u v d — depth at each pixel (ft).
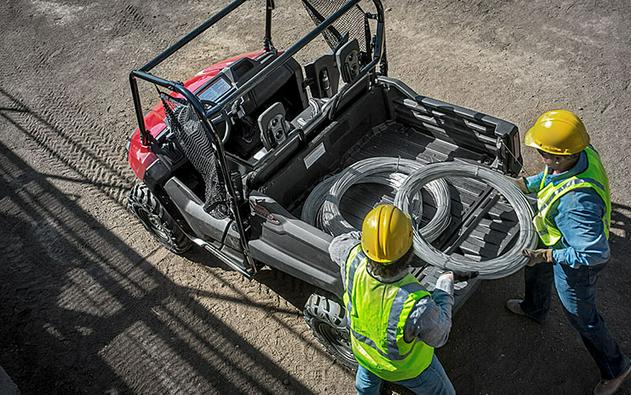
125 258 18.35
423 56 23.72
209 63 25.18
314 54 24.54
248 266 14.90
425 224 14.35
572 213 10.64
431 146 16.11
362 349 10.90
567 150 10.43
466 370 14.53
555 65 22.47
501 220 14.05
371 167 15.01
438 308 9.59
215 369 15.30
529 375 14.28
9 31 29.07
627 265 16.14
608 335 12.34
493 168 14.71
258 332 15.96
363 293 10.01
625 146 19.25
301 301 16.53
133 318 16.71
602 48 22.81
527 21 24.53
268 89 16.35
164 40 26.99
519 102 21.25
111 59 26.45
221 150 12.41
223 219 14.52
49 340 16.44
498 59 23.07
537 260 11.96
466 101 21.57
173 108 15.33
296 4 27.48
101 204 20.12
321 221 14.05
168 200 16.08
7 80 26.18
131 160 16.58
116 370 15.58
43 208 20.20
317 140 14.84
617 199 17.79
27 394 15.29
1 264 18.57
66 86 25.38
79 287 17.67
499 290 15.99
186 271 17.74
